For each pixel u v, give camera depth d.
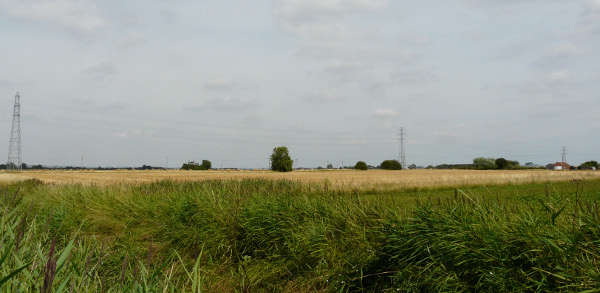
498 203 4.72
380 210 5.62
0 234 3.51
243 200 7.73
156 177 60.38
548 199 4.14
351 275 4.75
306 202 6.82
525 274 3.37
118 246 6.43
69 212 8.98
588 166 118.81
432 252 4.25
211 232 6.81
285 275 5.43
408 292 4.08
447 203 5.02
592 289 2.76
